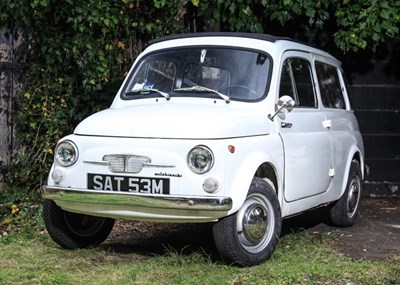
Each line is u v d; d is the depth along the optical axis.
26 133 9.06
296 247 6.63
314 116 7.04
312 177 6.80
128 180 5.64
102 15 8.76
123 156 5.66
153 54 6.96
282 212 6.30
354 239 7.29
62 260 6.15
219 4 9.05
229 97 6.34
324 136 7.11
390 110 10.27
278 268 5.77
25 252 6.45
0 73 9.08
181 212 5.52
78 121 9.10
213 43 6.77
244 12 9.07
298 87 6.93
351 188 8.00
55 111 9.00
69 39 8.89
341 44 9.18
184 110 6.01
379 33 8.97
